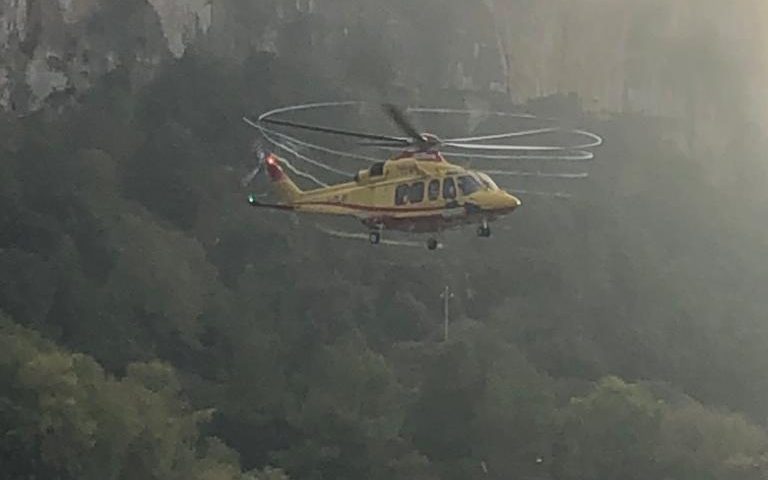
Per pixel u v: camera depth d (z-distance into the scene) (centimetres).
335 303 7800
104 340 6731
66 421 4947
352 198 4506
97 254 7506
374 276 8444
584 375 7712
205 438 6028
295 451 6019
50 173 8306
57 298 6925
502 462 6244
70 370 5291
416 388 6881
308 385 6706
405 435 6425
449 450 6369
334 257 8506
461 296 8500
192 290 7506
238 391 6606
